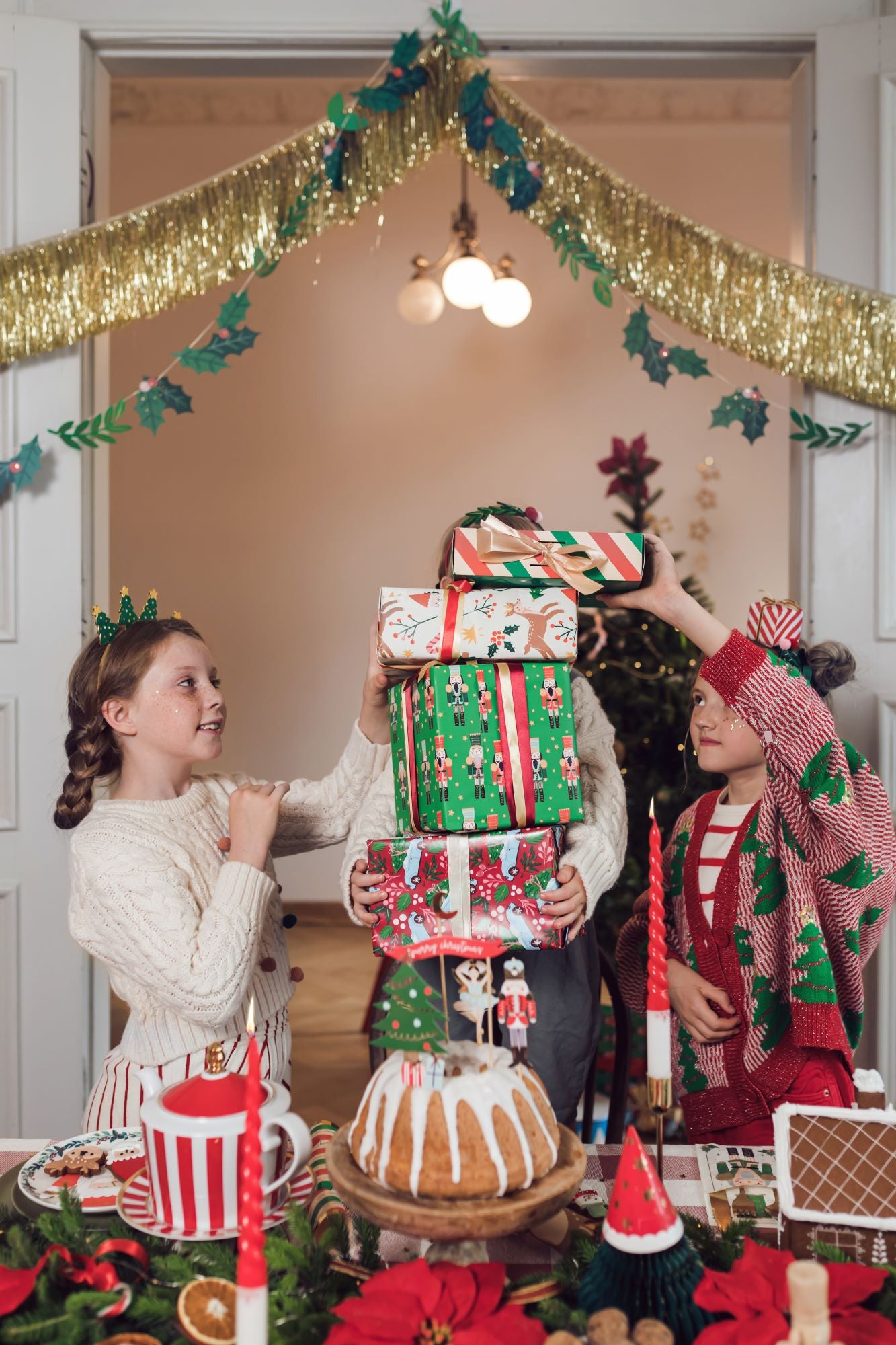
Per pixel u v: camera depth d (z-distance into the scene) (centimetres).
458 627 126
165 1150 89
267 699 543
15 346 215
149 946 124
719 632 133
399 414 539
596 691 287
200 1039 132
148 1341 77
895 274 217
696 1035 139
